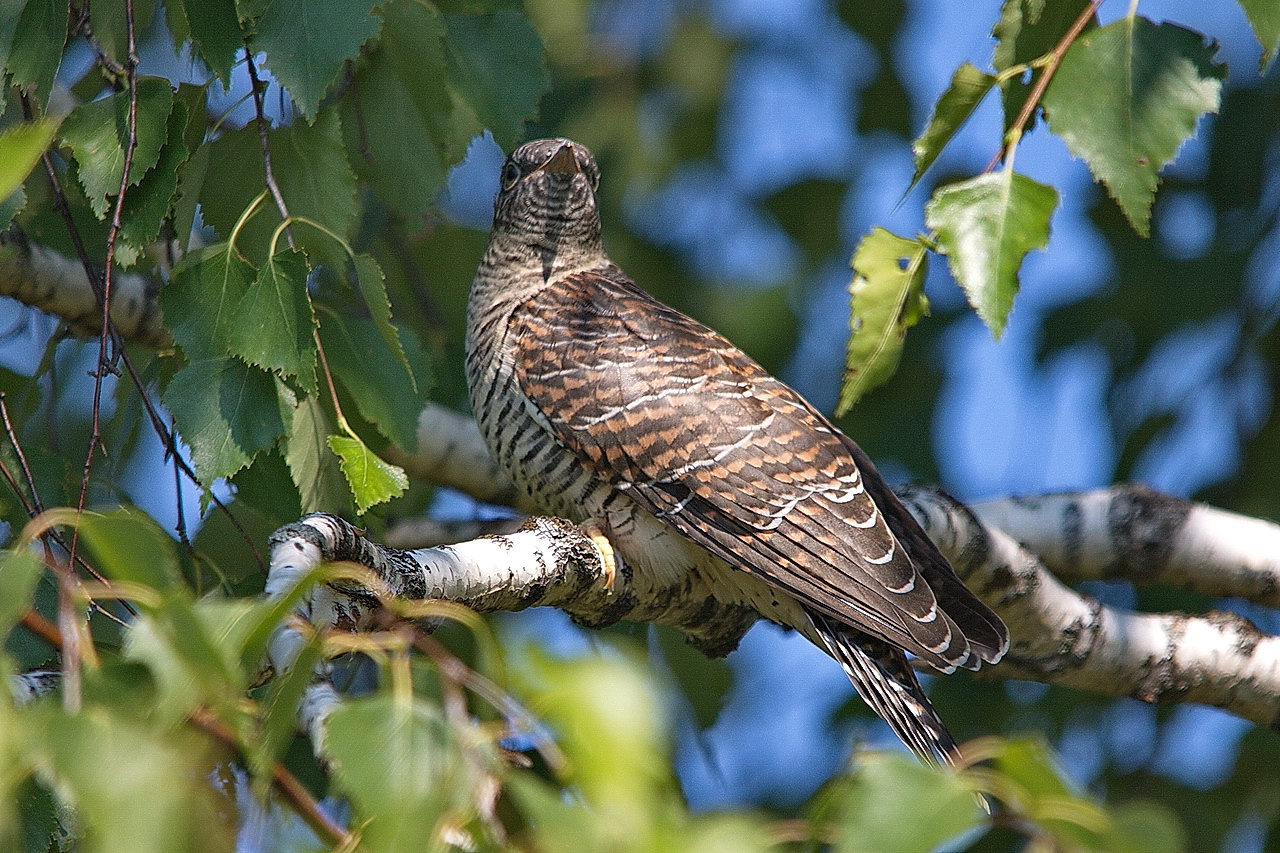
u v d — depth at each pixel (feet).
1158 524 28.73
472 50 24.81
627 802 11.02
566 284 29.07
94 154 20.16
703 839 11.04
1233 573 28.66
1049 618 27.81
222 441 19.99
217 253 20.39
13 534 21.99
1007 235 20.48
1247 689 28.27
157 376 25.99
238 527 21.76
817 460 25.96
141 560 13.01
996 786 11.80
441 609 12.17
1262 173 39.24
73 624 11.60
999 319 20.34
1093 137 21.15
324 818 12.33
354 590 18.31
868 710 37.76
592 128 44.55
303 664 11.93
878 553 24.90
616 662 11.62
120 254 20.52
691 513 25.85
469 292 32.73
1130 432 37.70
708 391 26.55
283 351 19.58
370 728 11.30
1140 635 28.25
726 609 28.04
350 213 21.84
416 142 24.41
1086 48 21.31
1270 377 38.29
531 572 22.56
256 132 21.93
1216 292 37.22
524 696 11.62
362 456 19.76
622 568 26.66
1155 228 39.42
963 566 27.43
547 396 27.07
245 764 12.82
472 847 11.77
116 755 10.82
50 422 25.95
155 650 11.80
